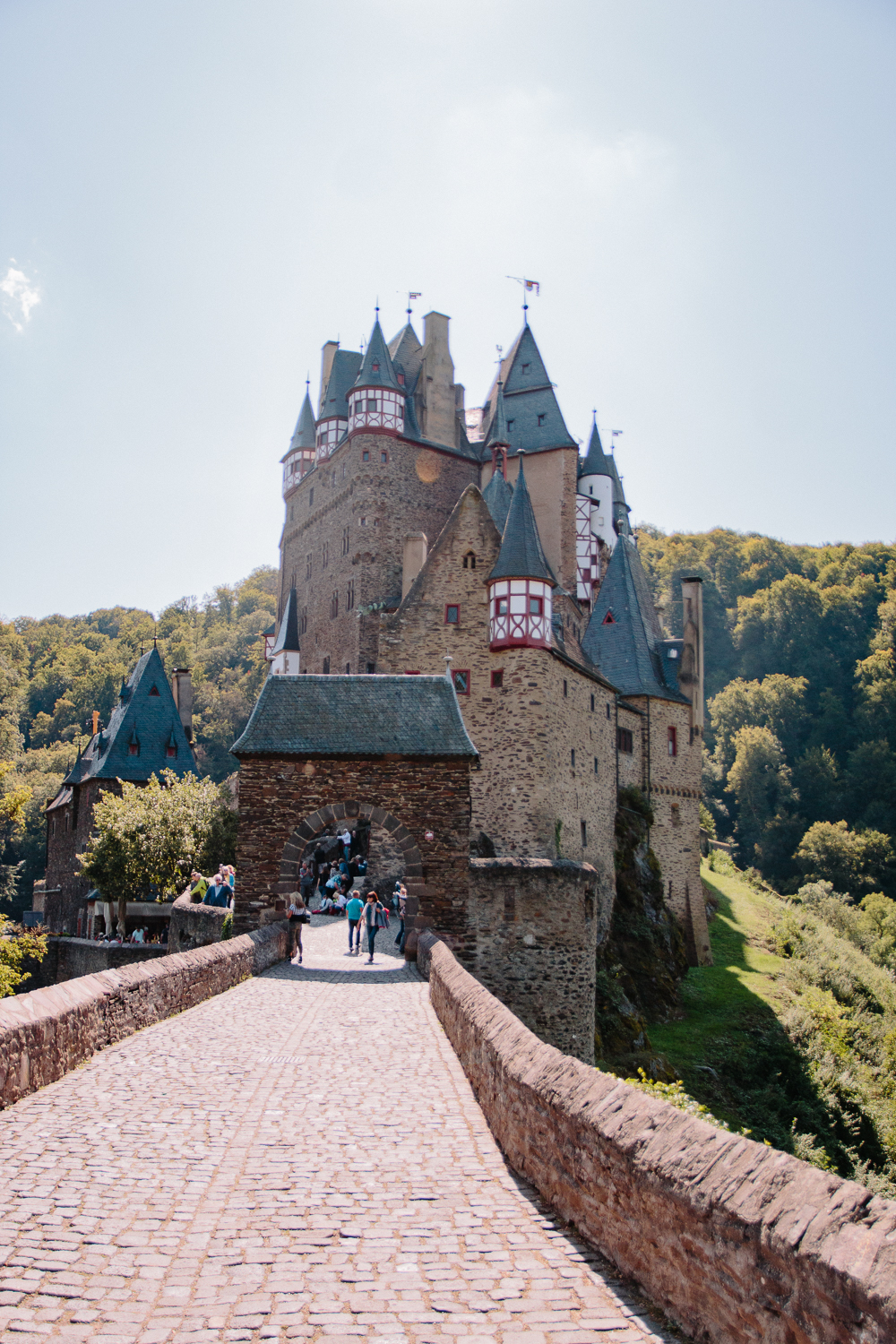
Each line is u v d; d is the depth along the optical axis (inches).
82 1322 208.7
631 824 1812.3
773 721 4190.5
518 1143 317.1
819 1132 1312.7
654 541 5777.6
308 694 983.0
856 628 4630.9
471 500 1594.5
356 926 936.9
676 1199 218.7
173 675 2396.7
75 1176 290.4
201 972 613.3
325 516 2413.9
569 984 919.7
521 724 1483.8
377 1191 291.0
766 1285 188.2
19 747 3804.1
